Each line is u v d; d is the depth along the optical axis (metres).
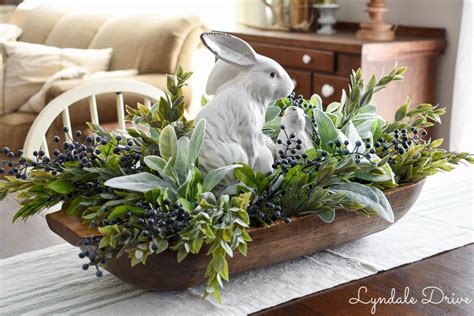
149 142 0.98
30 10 4.49
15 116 3.02
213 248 0.80
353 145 1.03
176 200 0.87
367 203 0.93
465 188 1.39
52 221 0.93
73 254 1.07
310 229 0.95
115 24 3.54
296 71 3.03
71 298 0.91
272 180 0.94
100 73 3.00
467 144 2.92
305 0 3.25
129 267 0.87
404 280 0.97
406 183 1.07
